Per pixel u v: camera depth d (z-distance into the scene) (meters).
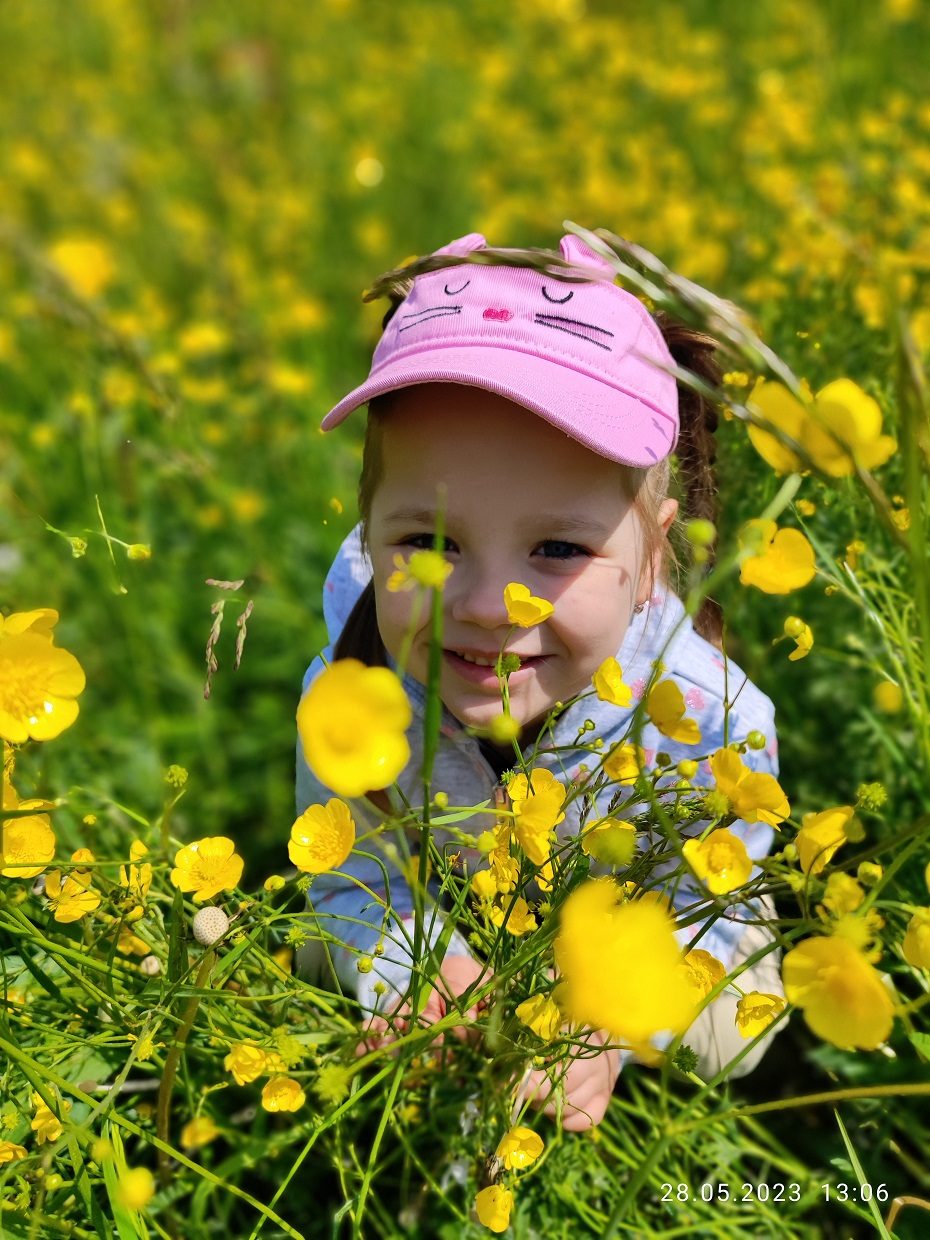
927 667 0.96
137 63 5.88
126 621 2.39
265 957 1.16
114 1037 1.14
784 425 0.97
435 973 1.07
